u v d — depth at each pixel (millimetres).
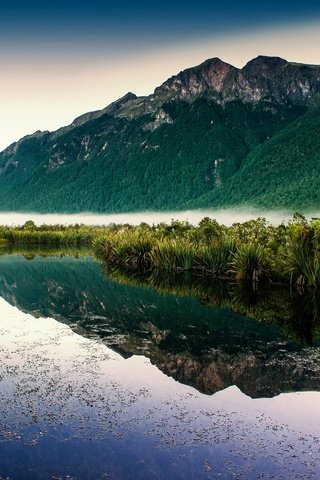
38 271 34969
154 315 17797
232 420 8430
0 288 25812
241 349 13000
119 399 9266
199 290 23844
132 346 13188
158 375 10719
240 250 25281
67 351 12547
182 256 30078
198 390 9828
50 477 6660
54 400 9156
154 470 6812
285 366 11492
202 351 12773
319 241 22969
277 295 21891
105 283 27516
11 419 8344
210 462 7039
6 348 12820
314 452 7328
